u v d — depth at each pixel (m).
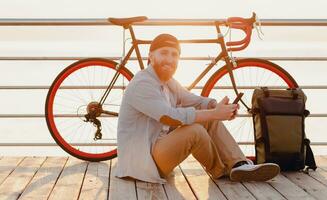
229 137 3.42
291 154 3.62
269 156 3.62
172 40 3.34
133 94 3.32
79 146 4.18
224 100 3.29
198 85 4.17
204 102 3.60
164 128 3.46
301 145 3.65
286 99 3.66
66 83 4.12
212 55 4.04
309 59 4.24
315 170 3.78
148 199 3.07
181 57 4.06
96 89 4.14
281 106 3.63
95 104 4.05
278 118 3.62
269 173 3.31
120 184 3.36
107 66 4.10
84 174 3.65
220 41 3.95
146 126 3.39
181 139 3.25
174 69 3.36
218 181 3.45
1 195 3.15
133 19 3.89
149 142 3.37
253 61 4.11
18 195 3.16
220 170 3.41
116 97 4.07
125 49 3.99
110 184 3.36
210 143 3.31
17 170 3.74
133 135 3.41
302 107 3.65
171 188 3.29
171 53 3.32
